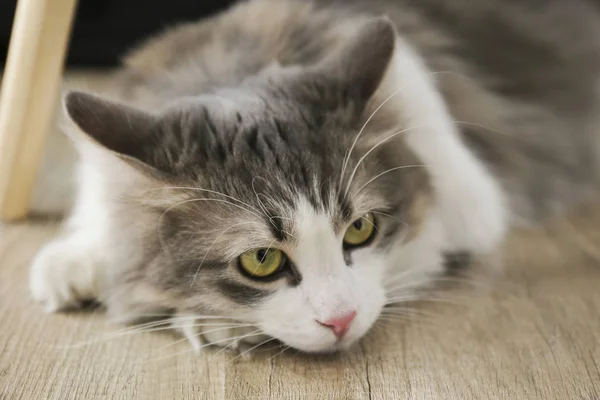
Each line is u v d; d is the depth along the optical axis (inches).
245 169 20.1
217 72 22.8
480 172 24.4
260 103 21.0
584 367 20.1
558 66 28.4
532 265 23.8
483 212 23.8
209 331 20.9
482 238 23.9
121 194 20.9
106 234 21.6
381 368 20.3
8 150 24.7
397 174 21.4
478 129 26.2
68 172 27.9
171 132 20.4
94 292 22.1
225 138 20.4
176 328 21.4
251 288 20.3
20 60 23.8
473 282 23.1
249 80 22.0
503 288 22.8
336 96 21.1
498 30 27.8
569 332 21.1
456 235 23.7
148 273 20.8
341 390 19.8
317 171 20.2
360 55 21.3
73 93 20.0
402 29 25.9
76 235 22.9
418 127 22.5
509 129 26.9
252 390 19.8
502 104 27.0
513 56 27.8
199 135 20.5
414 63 23.8
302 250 20.1
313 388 19.9
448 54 26.5
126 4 34.6
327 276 20.1
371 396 19.7
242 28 24.3
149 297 21.1
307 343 20.2
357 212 20.5
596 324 21.3
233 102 21.1
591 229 25.8
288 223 19.9
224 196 20.1
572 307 21.9
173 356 20.7
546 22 28.7
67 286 21.9
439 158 23.0
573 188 27.8
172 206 20.4
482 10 27.8
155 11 34.8
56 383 20.0
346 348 20.7
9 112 24.3
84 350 20.9
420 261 22.7
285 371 20.3
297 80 21.4
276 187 20.0
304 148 20.3
